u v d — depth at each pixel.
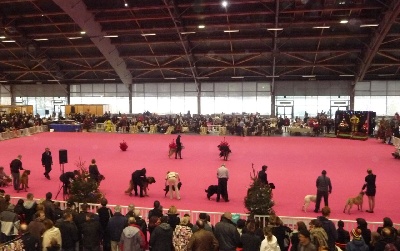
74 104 45.75
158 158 23.52
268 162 22.02
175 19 30.84
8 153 25.67
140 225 8.50
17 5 30.88
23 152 26.08
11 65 42.56
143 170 14.91
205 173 19.11
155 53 37.47
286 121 37.94
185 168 20.36
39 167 20.84
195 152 25.89
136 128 39.56
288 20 30.20
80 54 39.31
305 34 32.34
